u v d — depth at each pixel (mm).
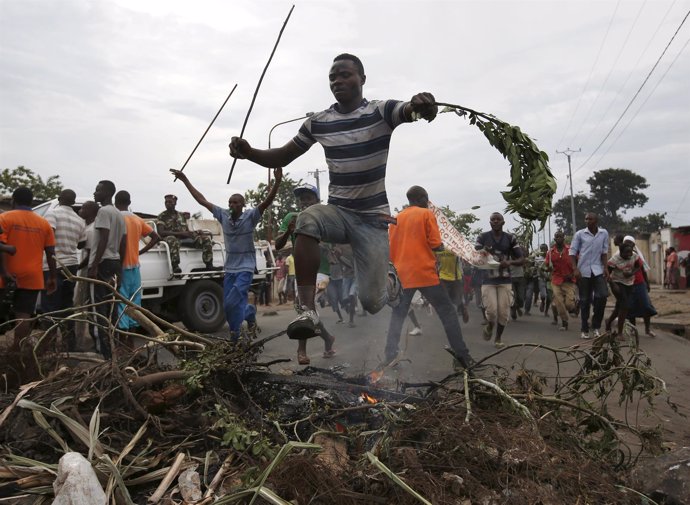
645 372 3725
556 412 3604
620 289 9242
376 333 9188
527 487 2627
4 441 3104
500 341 8562
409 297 6141
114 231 6359
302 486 2549
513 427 3111
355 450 3057
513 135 3455
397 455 2822
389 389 3971
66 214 7996
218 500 2395
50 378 3689
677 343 9188
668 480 2791
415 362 6473
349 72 3572
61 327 5316
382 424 3244
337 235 3705
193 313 9734
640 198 83562
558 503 2580
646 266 9688
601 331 10094
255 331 4465
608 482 2826
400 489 2564
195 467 2891
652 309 9516
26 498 2617
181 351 4270
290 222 6004
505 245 8055
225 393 3629
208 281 10000
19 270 6711
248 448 2936
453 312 6059
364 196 3688
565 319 10531
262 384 3805
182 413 3373
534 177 3479
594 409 3631
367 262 3773
